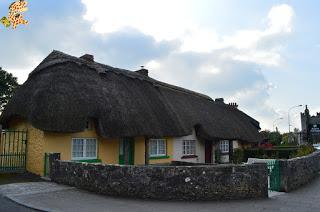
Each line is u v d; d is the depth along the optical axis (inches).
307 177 727.1
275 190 572.7
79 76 703.1
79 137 662.5
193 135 1034.1
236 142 1275.8
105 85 745.0
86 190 490.3
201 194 455.8
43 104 603.5
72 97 636.7
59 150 628.1
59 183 531.8
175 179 455.2
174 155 940.0
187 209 400.5
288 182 581.3
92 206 398.9
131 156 794.2
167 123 854.5
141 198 454.6
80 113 625.9
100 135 677.9
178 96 1063.6
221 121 1161.4
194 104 1111.6
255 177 489.7
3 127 714.2
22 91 666.2
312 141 2039.9
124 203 421.7
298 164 657.0
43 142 606.9
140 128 730.2
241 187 475.8
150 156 855.1
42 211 370.0
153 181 456.8
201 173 459.8
